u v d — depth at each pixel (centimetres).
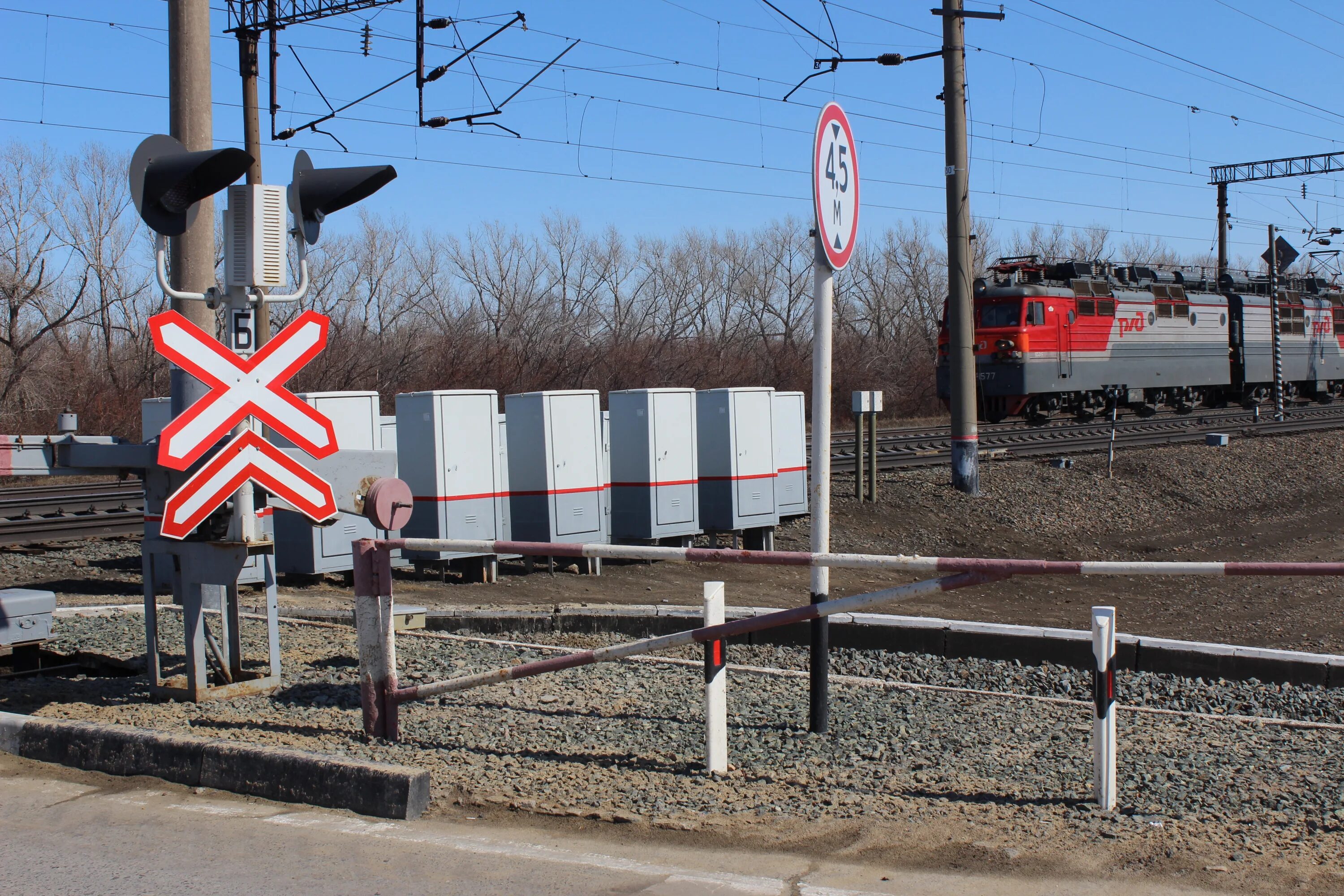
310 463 681
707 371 4400
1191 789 534
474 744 608
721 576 1388
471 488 1260
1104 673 500
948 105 1934
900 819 493
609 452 1463
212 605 1080
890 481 2045
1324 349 4250
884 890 422
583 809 505
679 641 560
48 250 3800
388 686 616
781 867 446
